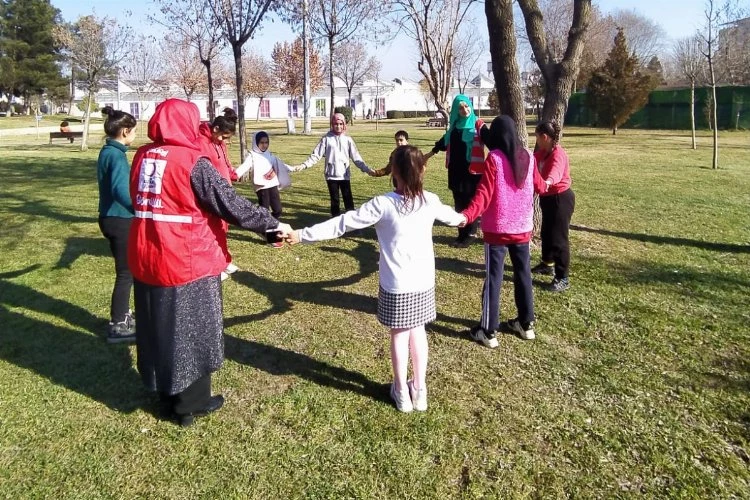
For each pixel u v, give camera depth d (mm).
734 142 24062
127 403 3605
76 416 3453
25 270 6227
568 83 6965
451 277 5980
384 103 71062
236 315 4980
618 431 3297
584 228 8156
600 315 4949
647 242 7363
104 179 4199
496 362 4121
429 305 3369
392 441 3201
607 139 26828
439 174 13852
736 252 6906
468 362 4121
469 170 6715
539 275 5984
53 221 8578
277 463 3027
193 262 3115
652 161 16844
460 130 6711
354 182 12617
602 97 30750
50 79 57094
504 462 3037
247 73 53031
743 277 5941
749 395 3662
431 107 73000
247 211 3143
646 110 35812
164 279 3068
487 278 4273
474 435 3262
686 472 2957
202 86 42500
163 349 3137
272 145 23500
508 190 4109
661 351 4273
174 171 3014
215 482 2887
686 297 5371
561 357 4195
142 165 3100
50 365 4082
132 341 4484
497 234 4180
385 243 3283
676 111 34531
